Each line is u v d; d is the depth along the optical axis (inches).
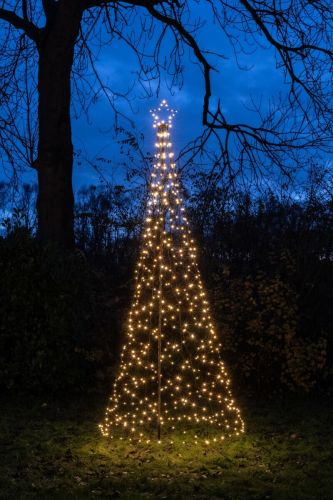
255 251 463.2
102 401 372.2
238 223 470.9
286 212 473.4
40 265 384.8
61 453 267.1
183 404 354.3
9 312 375.2
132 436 297.6
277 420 337.1
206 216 476.4
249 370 399.5
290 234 454.9
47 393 384.8
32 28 521.7
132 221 553.6
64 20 496.1
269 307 388.5
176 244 441.4
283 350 383.6
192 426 319.0
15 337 376.5
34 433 299.0
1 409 347.3
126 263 529.3
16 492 217.6
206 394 391.5
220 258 464.4
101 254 565.3
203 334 400.5
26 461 254.4
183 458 264.7
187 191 488.4
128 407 360.8
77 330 384.8
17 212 402.9
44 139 503.2
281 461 262.2
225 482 233.1
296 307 388.8
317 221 448.1
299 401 386.6
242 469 250.7
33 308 379.2
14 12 521.3
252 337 391.2
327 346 416.2
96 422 324.5
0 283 376.2
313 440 296.2
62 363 378.3
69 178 510.9
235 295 406.9
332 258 433.7
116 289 455.8
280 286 396.2
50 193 501.7
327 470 249.4
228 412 352.5
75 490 220.7
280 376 393.4
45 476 237.5
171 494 218.4
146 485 229.0
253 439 297.0
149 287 419.8
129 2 508.1
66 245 500.7
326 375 394.3
